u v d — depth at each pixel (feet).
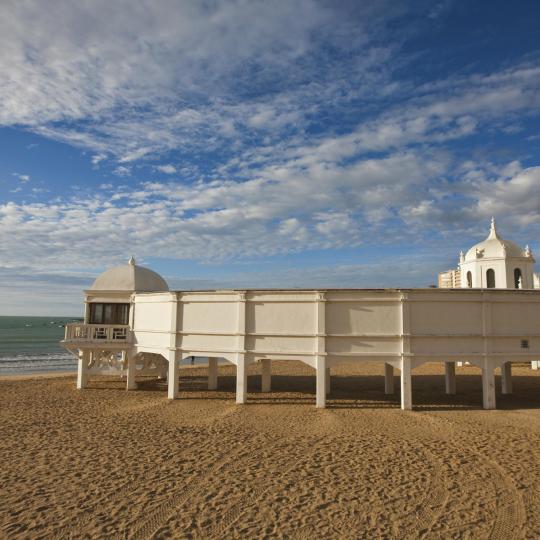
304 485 33.81
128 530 26.99
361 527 27.27
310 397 71.92
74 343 76.48
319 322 59.98
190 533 26.63
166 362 92.89
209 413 59.72
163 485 33.96
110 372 81.00
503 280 101.50
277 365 125.08
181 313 68.08
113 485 33.96
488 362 59.88
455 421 53.83
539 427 50.85
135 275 81.71
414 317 59.11
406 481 34.47
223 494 32.22
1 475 36.14
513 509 29.63
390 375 76.95
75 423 54.34
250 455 41.16
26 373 131.75
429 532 26.66
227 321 64.23
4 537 26.12
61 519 28.43
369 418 55.88
